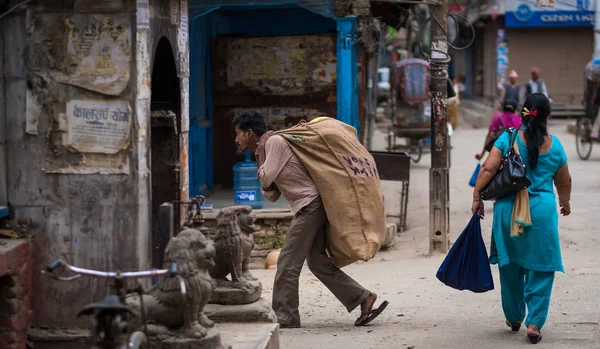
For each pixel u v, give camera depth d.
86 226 5.75
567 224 12.73
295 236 7.65
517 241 7.06
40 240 5.79
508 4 32.88
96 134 5.70
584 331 7.37
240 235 6.57
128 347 4.51
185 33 6.85
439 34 11.03
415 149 21.39
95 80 5.66
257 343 5.75
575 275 9.49
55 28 5.67
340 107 12.55
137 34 5.62
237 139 7.84
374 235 7.67
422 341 7.14
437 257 11.02
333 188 7.53
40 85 5.71
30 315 5.78
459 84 38.78
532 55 34.16
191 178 12.83
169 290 5.06
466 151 23.72
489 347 6.95
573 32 33.81
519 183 6.95
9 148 5.78
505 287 7.33
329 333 7.49
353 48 13.09
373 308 8.34
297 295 7.73
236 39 13.70
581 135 21.11
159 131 6.56
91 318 4.62
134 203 5.70
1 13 5.71
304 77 13.60
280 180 7.65
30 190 5.77
